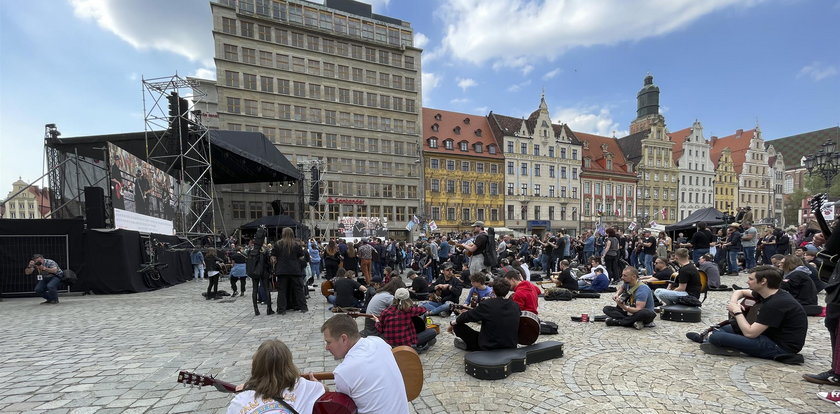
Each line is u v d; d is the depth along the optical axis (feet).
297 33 142.00
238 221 129.70
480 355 15.24
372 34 157.79
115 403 12.85
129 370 16.01
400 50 161.17
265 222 69.67
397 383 8.41
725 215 61.46
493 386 13.80
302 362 16.70
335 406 7.66
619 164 211.82
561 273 34.73
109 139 59.88
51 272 33.24
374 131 154.30
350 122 149.59
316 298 35.42
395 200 156.76
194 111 57.77
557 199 190.39
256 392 7.18
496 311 15.92
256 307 27.48
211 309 30.09
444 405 12.31
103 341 20.53
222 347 19.25
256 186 132.77
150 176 46.60
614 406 12.09
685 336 20.11
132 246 41.29
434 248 54.65
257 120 132.77
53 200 52.16
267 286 27.66
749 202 238.27
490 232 32.50
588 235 58.29
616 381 14.10
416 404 12.41
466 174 173.68
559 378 14.46
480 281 24.22
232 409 7.13
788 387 13.26
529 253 62.03
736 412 11.57
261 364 7.33
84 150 56.80
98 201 39.19
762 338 15.94
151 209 46.65
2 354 18.28
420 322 17.87
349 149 148.46
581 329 21.85
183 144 53.88
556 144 192.75
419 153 162.71
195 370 15.97
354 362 8.13
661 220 210.79
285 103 137.49
